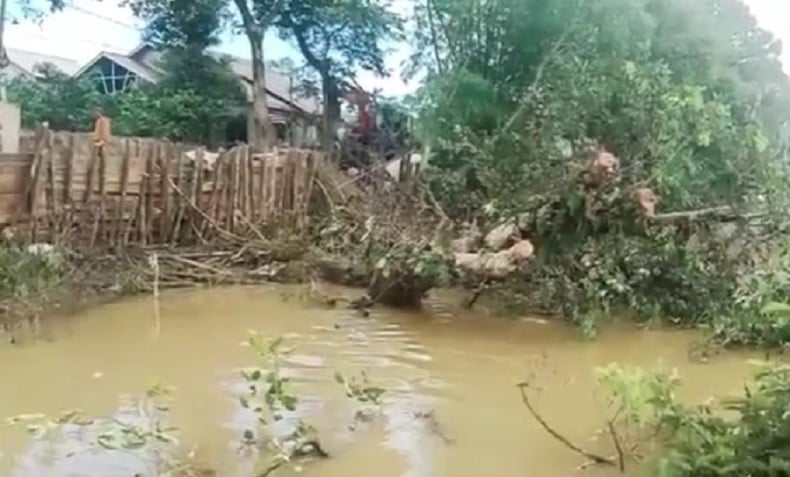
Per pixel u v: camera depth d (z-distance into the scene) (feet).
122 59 77.56
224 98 66.74
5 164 25.35
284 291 27.91
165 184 30.12
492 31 42.42
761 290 20.72
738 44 37.63
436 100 43.11
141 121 63.16
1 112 36.35
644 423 13.11
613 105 25.09
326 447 13.00
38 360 18.29
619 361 18.94
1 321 21.26
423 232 27.96
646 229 23.45
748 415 11.22
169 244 30.50
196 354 19.12
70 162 26.89
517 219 24.64
